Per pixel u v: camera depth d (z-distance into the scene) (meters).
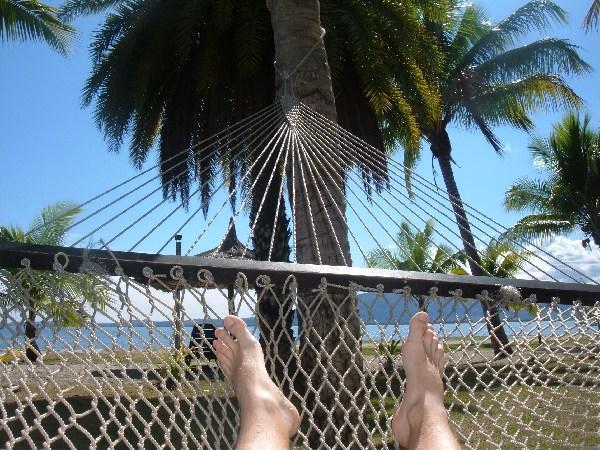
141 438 1.81
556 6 15.20
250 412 1.92
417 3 9.53
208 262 2.00
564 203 17.98
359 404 3.69
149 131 9.40
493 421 2.28
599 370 2.37
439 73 9.16
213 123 8.70
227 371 2.10
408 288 2.22
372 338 2.21
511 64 15.54
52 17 10.55
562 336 2.37
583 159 17.41
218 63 8.09
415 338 2.18
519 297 2.27
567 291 2.40
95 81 8.64
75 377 1.78
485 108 16.20
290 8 4.86
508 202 18.95
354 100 8.59
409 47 7.73
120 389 1.86
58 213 12.58
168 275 1.94
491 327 2.31
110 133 8.94
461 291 2.26
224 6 7.54
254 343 2.10
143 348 1.86
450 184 16.72
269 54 8.50
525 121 17.27
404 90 8.01
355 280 2.17
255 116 3.91
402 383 2.23
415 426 1.99
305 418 3.77
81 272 1.81
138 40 8.34
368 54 7.48
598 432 2.36
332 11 7.51
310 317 2.17
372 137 8.70
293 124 3.71
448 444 1.86
